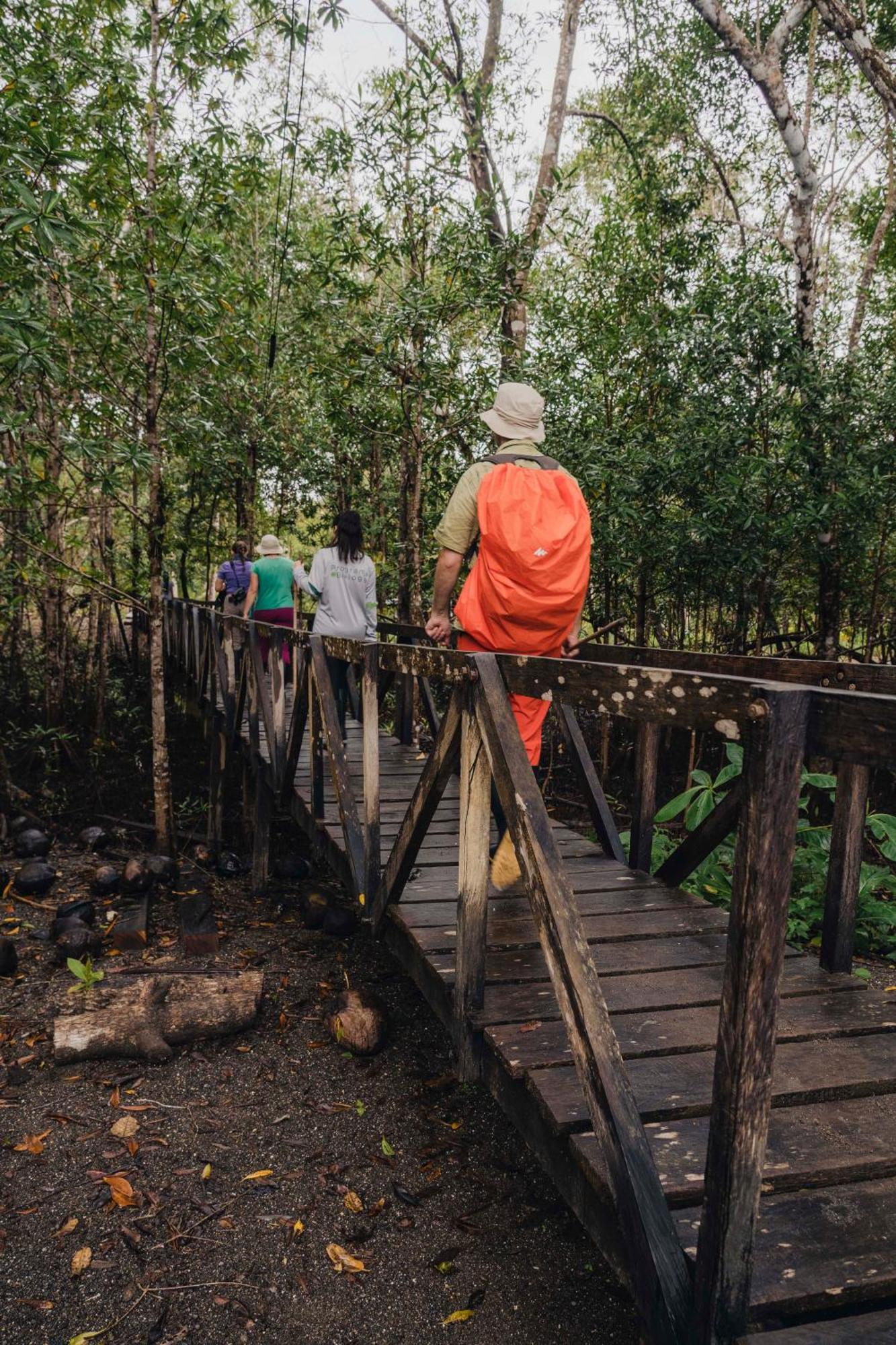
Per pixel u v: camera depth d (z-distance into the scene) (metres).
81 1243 2.69
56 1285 2.52
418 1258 2.64
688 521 7.13
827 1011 2.45
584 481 7.05
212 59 5.44
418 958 2.92
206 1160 3.12
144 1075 3.70
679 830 7.58
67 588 8.71
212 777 7.53
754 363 7.22
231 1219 2.81
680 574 7.95
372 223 6.59
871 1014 2.43
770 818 1.21
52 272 5.19
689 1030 2.34
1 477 5.98
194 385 7.61
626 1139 1.59
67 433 5.23
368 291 6.76
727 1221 1.33
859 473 6.59
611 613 9.08
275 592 7.87
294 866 6.64
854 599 8.89
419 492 7.48
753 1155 1.32
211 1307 2.45
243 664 6.42
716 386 7.25
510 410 3.07
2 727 8.98
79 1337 2.35
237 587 9.36
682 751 9.51
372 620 5.90
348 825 3.81
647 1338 1.51
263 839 6.23
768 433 7.34
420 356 6.55
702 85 9.32
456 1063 2.53
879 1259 1.54
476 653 2.31
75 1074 3.70
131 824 7.76
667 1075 2.11
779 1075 2.10
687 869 3.42
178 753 10.51
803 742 1.22
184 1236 2.73
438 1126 3.34
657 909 3.25
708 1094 2.02
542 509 2.81
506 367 7.39
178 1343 2.33
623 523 7.39
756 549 7.10
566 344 7.86
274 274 8.55
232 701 7.24
